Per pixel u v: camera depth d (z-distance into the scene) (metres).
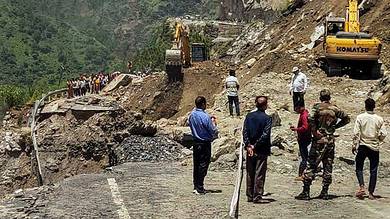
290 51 37.75
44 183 23.42
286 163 15.00
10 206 11.23
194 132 11.98
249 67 41.88
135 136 22.66
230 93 23.42
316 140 11.19
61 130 24.56
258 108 10.98
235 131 18.70
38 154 24.12
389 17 36.56
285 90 28.69
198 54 50.78
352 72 32.31
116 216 10.26
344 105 25.23
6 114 45.41
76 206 11.12
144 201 11.48
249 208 10.62
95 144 23.44
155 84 43.88
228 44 87.88
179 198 11.73
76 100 25.56
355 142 11.23
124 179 14.30
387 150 16.58
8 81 190.38
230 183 13.50
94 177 14.73
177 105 40.91
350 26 33.09
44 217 10.25
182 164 17.00
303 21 45.22
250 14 96.50
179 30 44.41
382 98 25.77
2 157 26.09
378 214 10.06
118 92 48.97
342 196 11.77
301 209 10.49
